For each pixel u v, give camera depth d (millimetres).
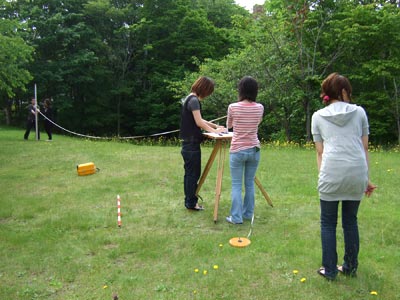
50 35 24375
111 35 27156
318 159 3393
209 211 5430
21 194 6449
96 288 3402
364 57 15508
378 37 14680
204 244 4250
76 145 12289
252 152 4762
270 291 3289
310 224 4867
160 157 9766
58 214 5383
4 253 4117
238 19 16219
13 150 11055
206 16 28828
